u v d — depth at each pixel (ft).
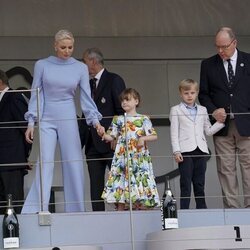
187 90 58.85
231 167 58.85
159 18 78.07
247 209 56.29
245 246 51.65
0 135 59.00
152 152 75.00
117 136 56.90
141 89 76.84
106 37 77.00
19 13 75.92
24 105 59.52
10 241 52.24
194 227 52.13
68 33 56.70
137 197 55.06
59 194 71.20
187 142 58.29
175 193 74.02
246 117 58.85
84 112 56.95
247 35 78.84
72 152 56.39
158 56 77.46
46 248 50.21
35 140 71.82
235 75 59.57
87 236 54.24
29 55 75.41
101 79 59.98
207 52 78.18
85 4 77.00
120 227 54.70
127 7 77.66
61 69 56.65
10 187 58.80
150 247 53.26
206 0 78.84
